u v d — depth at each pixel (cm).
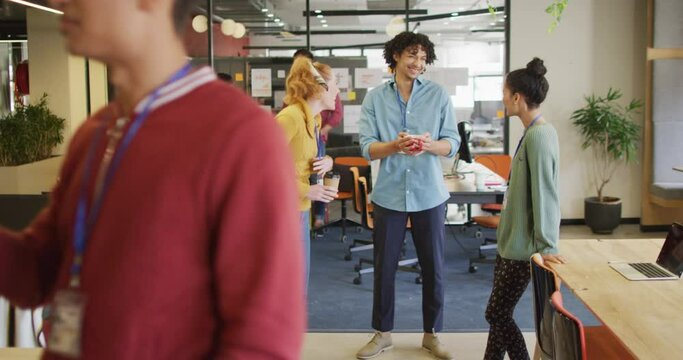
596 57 784
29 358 194
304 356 405
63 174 110
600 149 789
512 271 312
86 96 899
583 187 797
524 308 497
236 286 89
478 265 630
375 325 405
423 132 389
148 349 89
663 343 205
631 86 786
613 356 273
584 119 769
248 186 89
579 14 780
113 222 91
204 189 89
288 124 319
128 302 88
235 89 98
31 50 859
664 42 746
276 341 87
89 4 91
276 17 826
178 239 89
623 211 800
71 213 100
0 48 1038
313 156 337
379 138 398
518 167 306
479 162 710
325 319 479
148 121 93
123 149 94
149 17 94
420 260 396
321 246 721
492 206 675
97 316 90
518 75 305
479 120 811
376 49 825
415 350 411
